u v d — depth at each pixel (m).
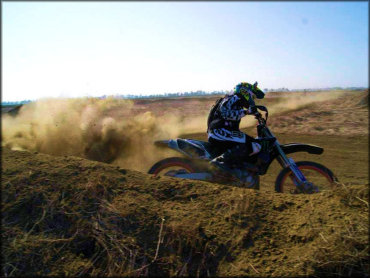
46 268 2.65
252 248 2.85
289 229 3.01
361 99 12.78
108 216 3.03
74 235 2.88
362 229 2.87
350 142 8.80
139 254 2.78
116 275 2.64
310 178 4.85
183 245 2.84
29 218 2.99
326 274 2.62
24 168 3.54
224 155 4.43
